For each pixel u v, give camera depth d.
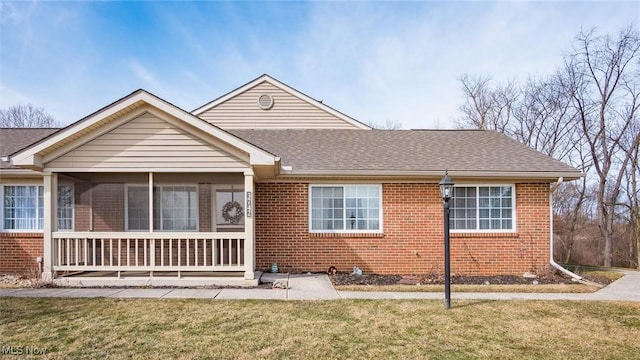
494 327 5.54
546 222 10.16
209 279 8.35
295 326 5.47
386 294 7.55
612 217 21.02
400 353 4.55
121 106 7.95
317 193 10.12
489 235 10.05
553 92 23.83
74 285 8.09
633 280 9.55
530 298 7.31
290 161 10.20
